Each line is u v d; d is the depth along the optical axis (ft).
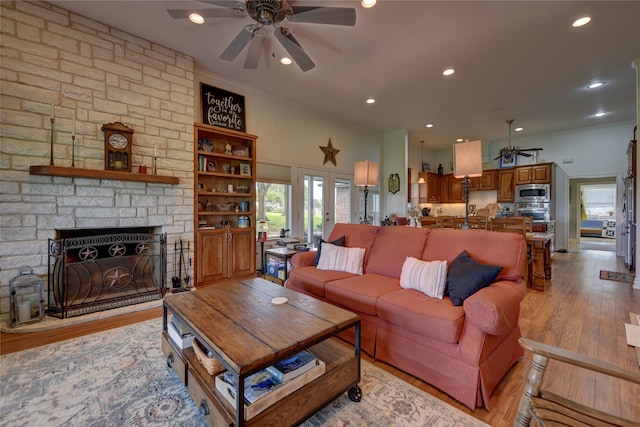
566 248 22.49
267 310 5.57
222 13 7.39
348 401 5.29
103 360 6.50
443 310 5.60
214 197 13.26
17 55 8.19
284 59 11.44
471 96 15.05
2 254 8.00
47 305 8.60
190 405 5.12
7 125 8.05
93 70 9.42
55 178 8.78
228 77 13.15
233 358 3.85
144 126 10.49
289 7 7.10
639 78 11.42
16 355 6.67
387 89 14.24
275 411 4.06
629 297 11.20
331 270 9.25
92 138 9.41
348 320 5.13
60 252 8.60
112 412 4.91
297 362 4.66
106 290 9.75
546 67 11.93
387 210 22.36
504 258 6.64
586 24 9.10
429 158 28.86
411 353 6.01
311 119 17.37
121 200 9.97
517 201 23.06
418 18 8.83
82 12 9.00
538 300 10.90
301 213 16.80
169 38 10.37
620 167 20.12
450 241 7.66
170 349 5.76
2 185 8.00
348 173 19.75
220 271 12.31
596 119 19.01
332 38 9.91
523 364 6.55
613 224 32.22
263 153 15.02
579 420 3.46
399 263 8.33
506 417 4.88
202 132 12.44
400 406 5.16
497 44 10.25
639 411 5.05
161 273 10.60
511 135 23.34
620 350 7.07
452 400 5.32
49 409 4.94
